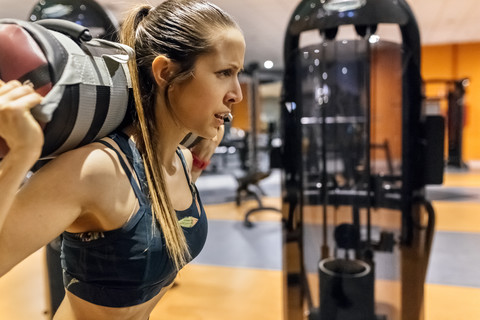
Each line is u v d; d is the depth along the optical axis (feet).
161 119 2.81
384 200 7.13
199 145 4.05
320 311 7.04
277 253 12.76
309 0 6.26
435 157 6.20
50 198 2.13
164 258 2.67
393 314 7.14
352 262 7.14
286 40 6.50
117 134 2.64
